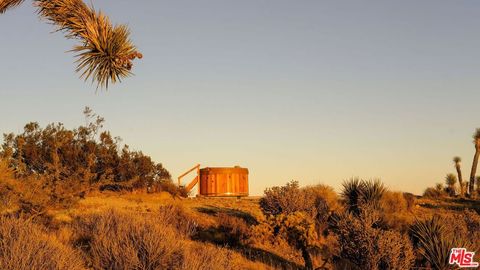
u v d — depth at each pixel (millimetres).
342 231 14289
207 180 37156
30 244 9820
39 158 26734
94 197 27984
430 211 28562
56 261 9570
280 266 15016
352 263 14227
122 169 31344
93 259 11273
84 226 15164
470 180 37844
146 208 23953
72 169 27859
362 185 22656
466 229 16906
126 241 11555
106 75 9141
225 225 19031
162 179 34531
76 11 9164
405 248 13469
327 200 22562
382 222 16891
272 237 17984
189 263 10695
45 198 17484
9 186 16906
